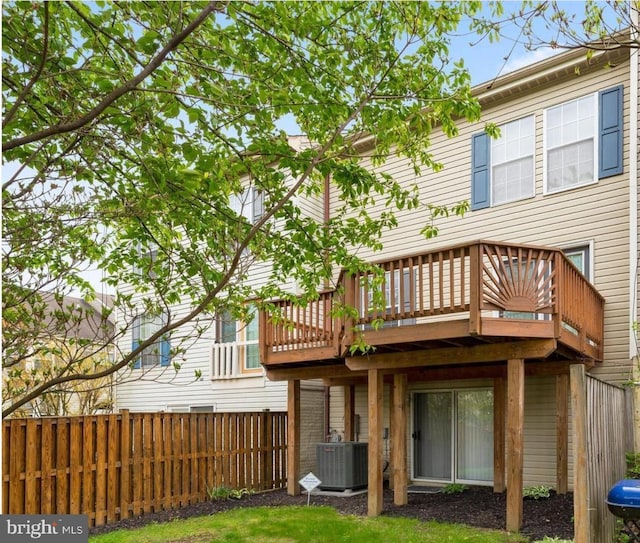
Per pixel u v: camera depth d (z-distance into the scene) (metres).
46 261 3.92
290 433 9.68
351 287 7.70
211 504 9.07
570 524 6.52
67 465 7.77
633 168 8.35
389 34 4.11
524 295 6.59
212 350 13.08
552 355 7.82
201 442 9.50
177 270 4.52
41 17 3.17
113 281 4.85
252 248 4.47
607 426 5.48
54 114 3.54
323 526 6.95
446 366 9.10
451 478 10.16
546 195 9.51
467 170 10.53
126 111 3.34
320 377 9.41
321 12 4.01
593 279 8.88
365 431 11.16
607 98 8.96
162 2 3.19
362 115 4.43
